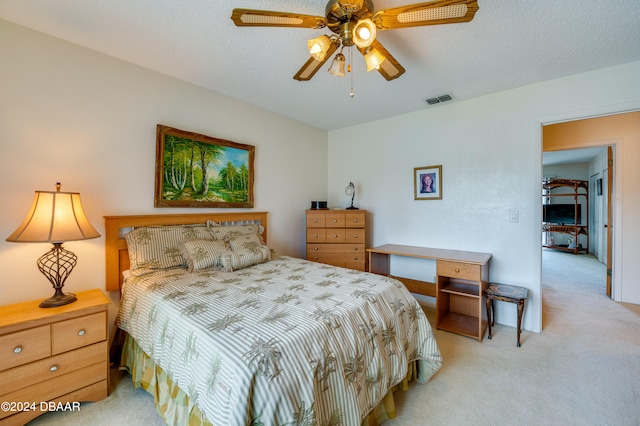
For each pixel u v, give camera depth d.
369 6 1.32
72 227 1.71
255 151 3.25
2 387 1.41
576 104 2.42
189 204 2.64
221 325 1.32
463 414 1.62
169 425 1.44
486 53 2.08
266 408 1.00
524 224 2.70
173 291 1.76
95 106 2.12
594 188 6.29
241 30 1.84
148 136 2.40
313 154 4.04
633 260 3.33
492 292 2.54
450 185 3.13
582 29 1.78
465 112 3.02
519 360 2.17
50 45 1.93
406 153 3.47
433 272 3.30
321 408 1.16
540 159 2.62
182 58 2.21
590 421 1.55
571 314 3.04
